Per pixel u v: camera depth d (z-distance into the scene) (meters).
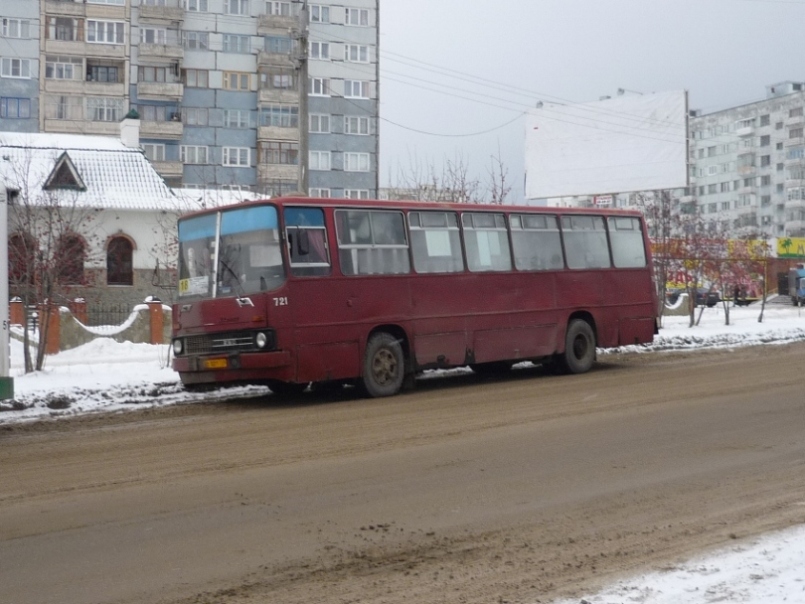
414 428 12.85
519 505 8.59
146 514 8.32
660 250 38.81
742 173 111.56
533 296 19.31
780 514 8.18
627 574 6.57
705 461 10.42
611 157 45.56
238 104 75.81
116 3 72.81
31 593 6.29
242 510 8.44
